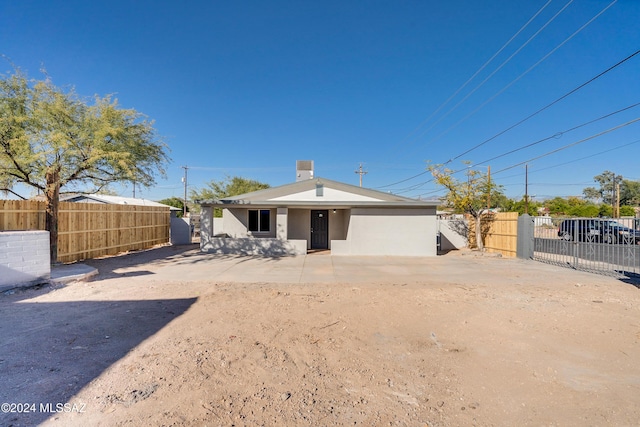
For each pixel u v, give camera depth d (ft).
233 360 12.13
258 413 8.93
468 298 21.53
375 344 13.87
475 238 54.80
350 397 9.83
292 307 19.21
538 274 31.35
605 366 11.96
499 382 10.80
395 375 11.22
